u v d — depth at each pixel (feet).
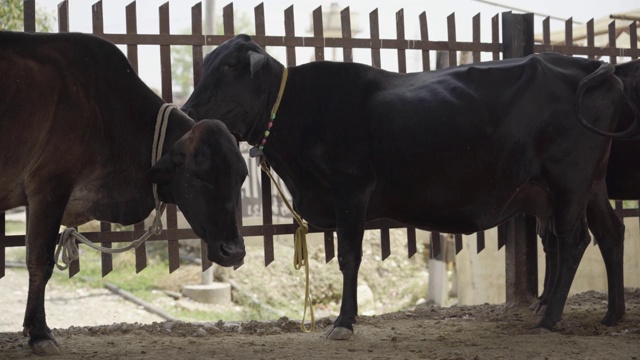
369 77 18.42
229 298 42.78
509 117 18.21
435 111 17.97
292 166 18.42
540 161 18.44
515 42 22.36
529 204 19.51
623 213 24.47
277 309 42.73
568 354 16.02
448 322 20.62
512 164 18.29
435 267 45.65
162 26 19.80
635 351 16.26
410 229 21.99
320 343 17.47
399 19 21.76
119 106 16.63
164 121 16.62
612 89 18.48
